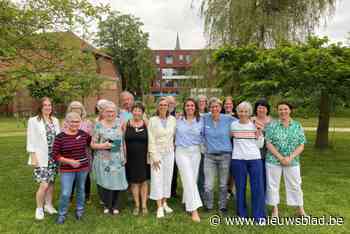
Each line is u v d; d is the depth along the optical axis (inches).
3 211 196.4
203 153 195.2
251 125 180.9
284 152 179.0
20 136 611.5
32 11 316.8
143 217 186.7
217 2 482.9
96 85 356.8
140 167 189.6
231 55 343.6
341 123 829.8
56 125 190.9
